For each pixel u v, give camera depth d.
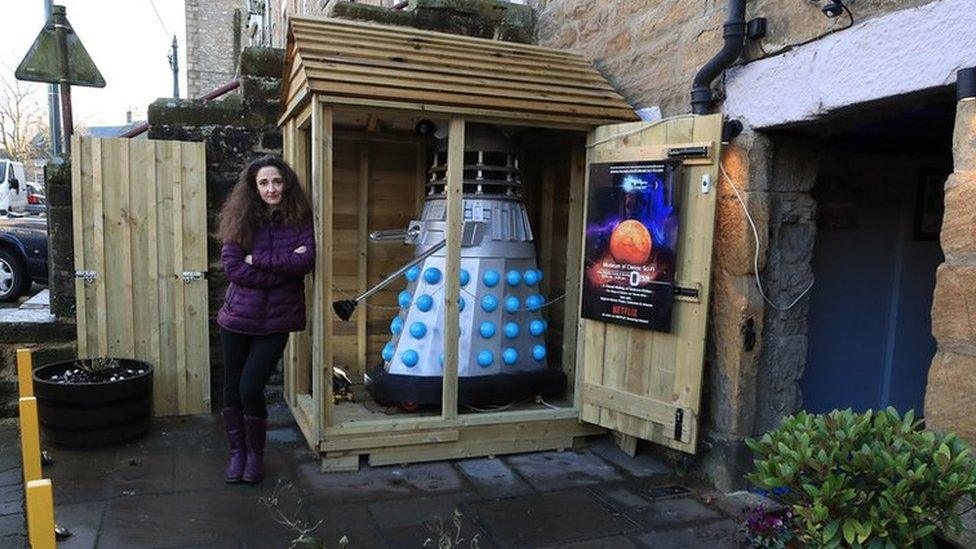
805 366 3.86
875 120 3.05
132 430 3.94
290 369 4.49
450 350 3.77
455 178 3.70
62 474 3.49
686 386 3.45
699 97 3.41
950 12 2.38
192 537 2.88
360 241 4.86
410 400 3.90
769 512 2.80
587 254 3.90
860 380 4.21
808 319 3.98
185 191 4.39
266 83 4.65
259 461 3.47
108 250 4.25
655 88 3.94
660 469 3.80
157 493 3.30
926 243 4.36
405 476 3.63
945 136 3.79
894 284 4.27
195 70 19.73
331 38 3.74
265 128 4.67
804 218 3.46
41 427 3.85
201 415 4.49
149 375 4.06
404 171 4.99
